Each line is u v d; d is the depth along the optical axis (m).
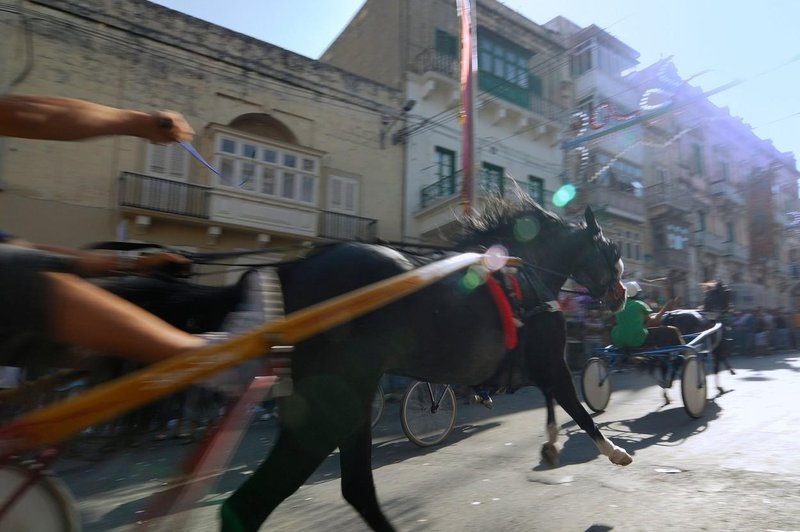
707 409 7.22
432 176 17.38
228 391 1.83
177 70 13.29
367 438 2.79
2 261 1.45
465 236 3.91
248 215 13.64
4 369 1.84
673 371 7.50
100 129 1.68
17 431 1.33
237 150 13.73
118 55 12.52
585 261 4.40
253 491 2.25
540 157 19.59
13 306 1.42
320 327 1.87
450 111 17.86
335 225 15.23
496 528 3.38
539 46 20.67
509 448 5.62
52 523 1.51
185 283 2.37
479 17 19.22
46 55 11.63
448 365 2.95
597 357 7.63
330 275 2.68
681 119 25.25
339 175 15.66
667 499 3.71
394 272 2.72
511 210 4.12
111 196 12.14
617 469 4.55
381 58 18.38
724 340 9.39
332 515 3.84
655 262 23.36
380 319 2.63
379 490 4.36
